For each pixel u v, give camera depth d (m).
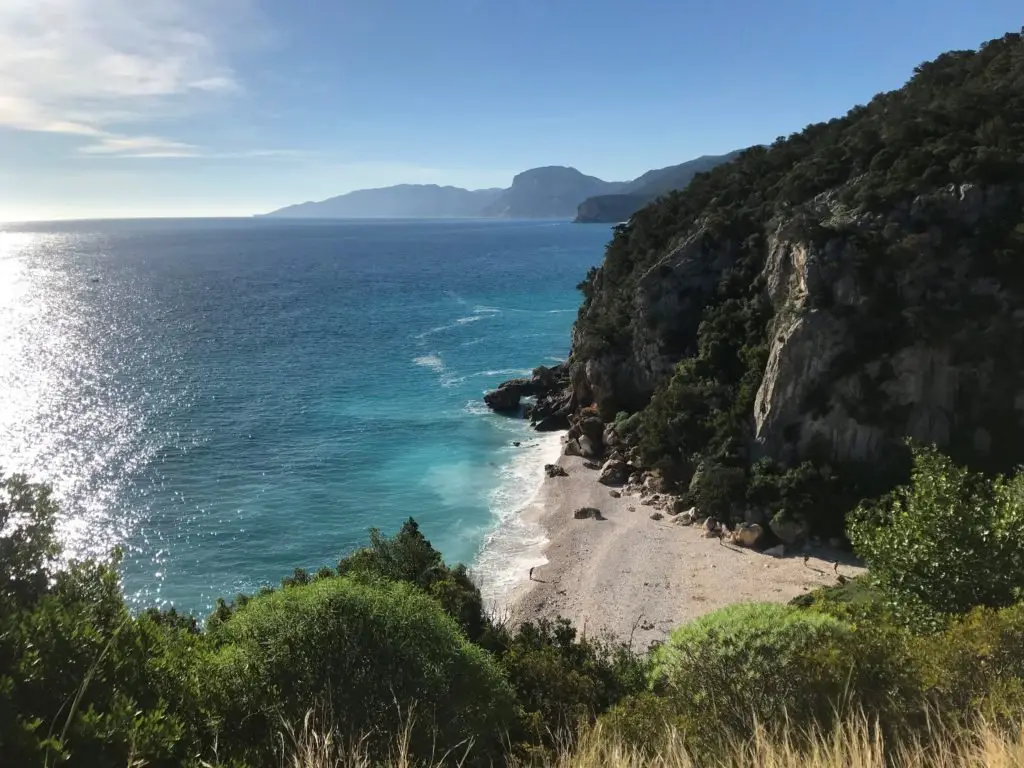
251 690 11.40
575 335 86.25
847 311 49.72
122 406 74.00
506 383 80.75
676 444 56.12
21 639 7.20
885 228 50.72
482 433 70.75
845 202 56.25
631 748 10.09
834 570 41.59
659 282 69.12
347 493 55.81
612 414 69.81
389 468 61.12
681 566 42.97
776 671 12.10
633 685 21.97
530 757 12.48
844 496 46.34
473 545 47.34
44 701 6.86
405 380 89.06
